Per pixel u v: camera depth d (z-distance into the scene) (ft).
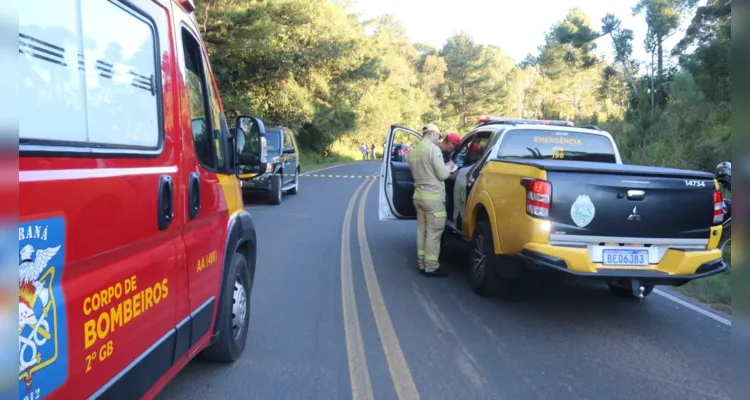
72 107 7.50
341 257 28.43
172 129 10.61
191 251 11.38
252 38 76.74
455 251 30.71
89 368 7.64
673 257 17.75
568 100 190.39
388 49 203.72
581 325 19.06
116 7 8.72
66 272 7.17
